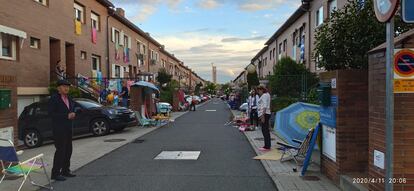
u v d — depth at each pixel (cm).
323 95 767
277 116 1048
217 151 1174
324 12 2311
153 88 2156
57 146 809
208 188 732
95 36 2948
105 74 3192
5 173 731
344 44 807
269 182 777
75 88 2139
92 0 2894
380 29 772
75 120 1612
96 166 954
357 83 710
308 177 798
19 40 1875
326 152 796
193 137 1541
